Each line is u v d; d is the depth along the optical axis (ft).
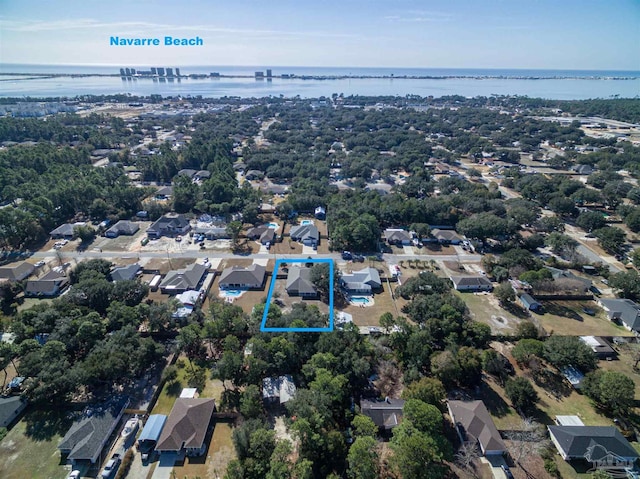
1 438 165.48
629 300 279.69
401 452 149.38
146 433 173.68
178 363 222.89
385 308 281.13
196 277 301.63
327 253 359.87
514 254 324.19
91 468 163.53
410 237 382.63
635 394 203.72
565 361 212.23
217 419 187.62
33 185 443.73
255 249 364.99
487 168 640.58
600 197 459.73
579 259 334.44
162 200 481.05
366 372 200.03
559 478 162.20
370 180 575.79
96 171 514.27
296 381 208.44
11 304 275.59
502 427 186.29
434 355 211.82
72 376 186.70
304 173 562.66
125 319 232.73
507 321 266.36
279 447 151.64
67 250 354.74
